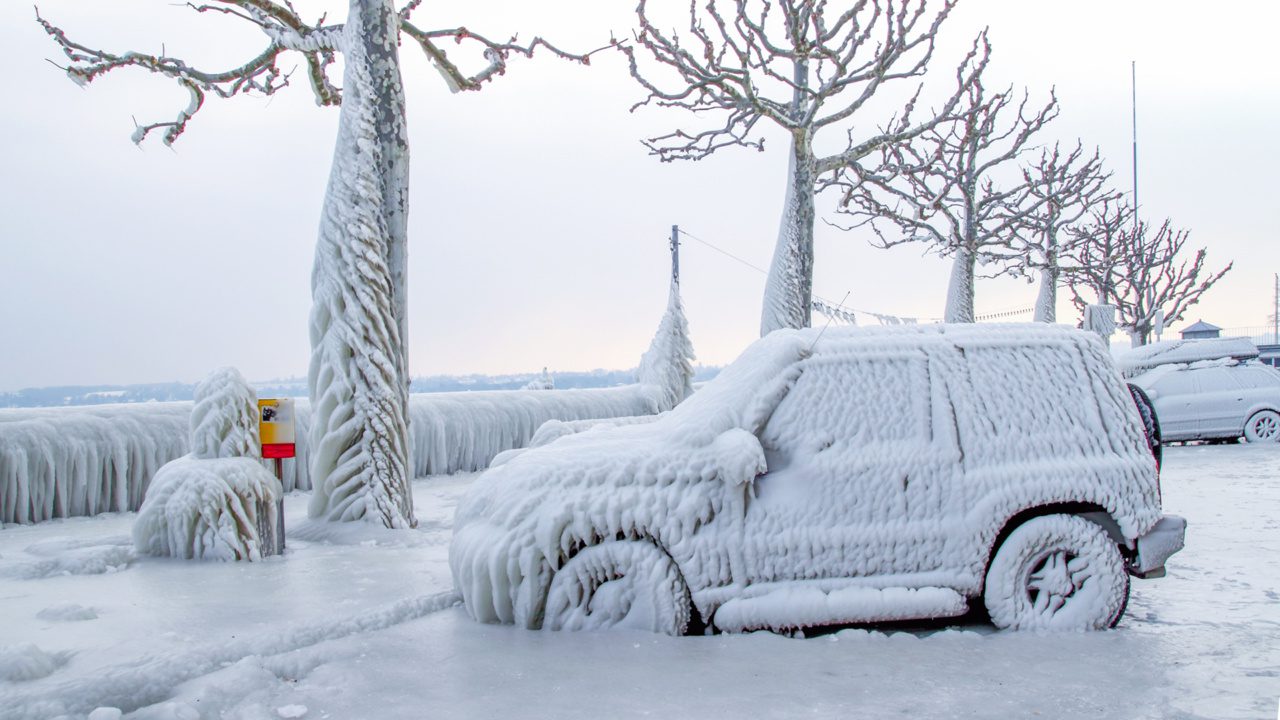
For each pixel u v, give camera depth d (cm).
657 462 504
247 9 1026
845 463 508
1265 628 517
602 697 395
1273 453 1630
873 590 493
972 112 2180
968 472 512
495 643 474
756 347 566
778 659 446
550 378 2552
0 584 633
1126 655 458
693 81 1616
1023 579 509
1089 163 3056
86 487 1011
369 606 546
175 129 1208
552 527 495
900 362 539
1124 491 518
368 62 930
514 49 1231
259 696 397
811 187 1675
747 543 492
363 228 902
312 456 893
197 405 775
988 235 2578
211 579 648
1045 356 549
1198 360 1934
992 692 401
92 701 388
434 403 1518
